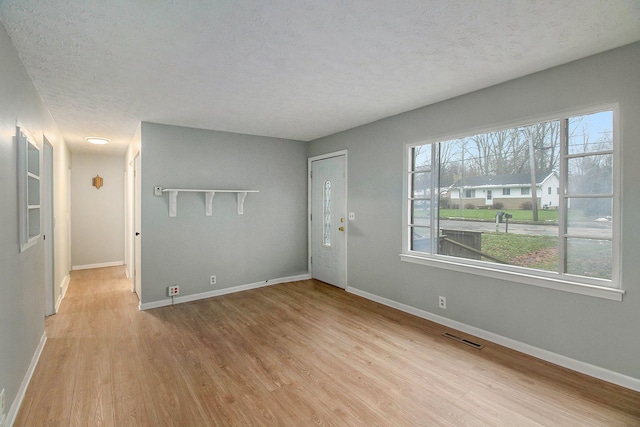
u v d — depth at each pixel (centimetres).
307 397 225
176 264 431
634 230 223
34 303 268
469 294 322
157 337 323
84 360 276
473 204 327
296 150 539
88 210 657
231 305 419
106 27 192
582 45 223
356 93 315
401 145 386
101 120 396
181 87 291
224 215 470
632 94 222
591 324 243
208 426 196
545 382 238
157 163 416
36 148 280
